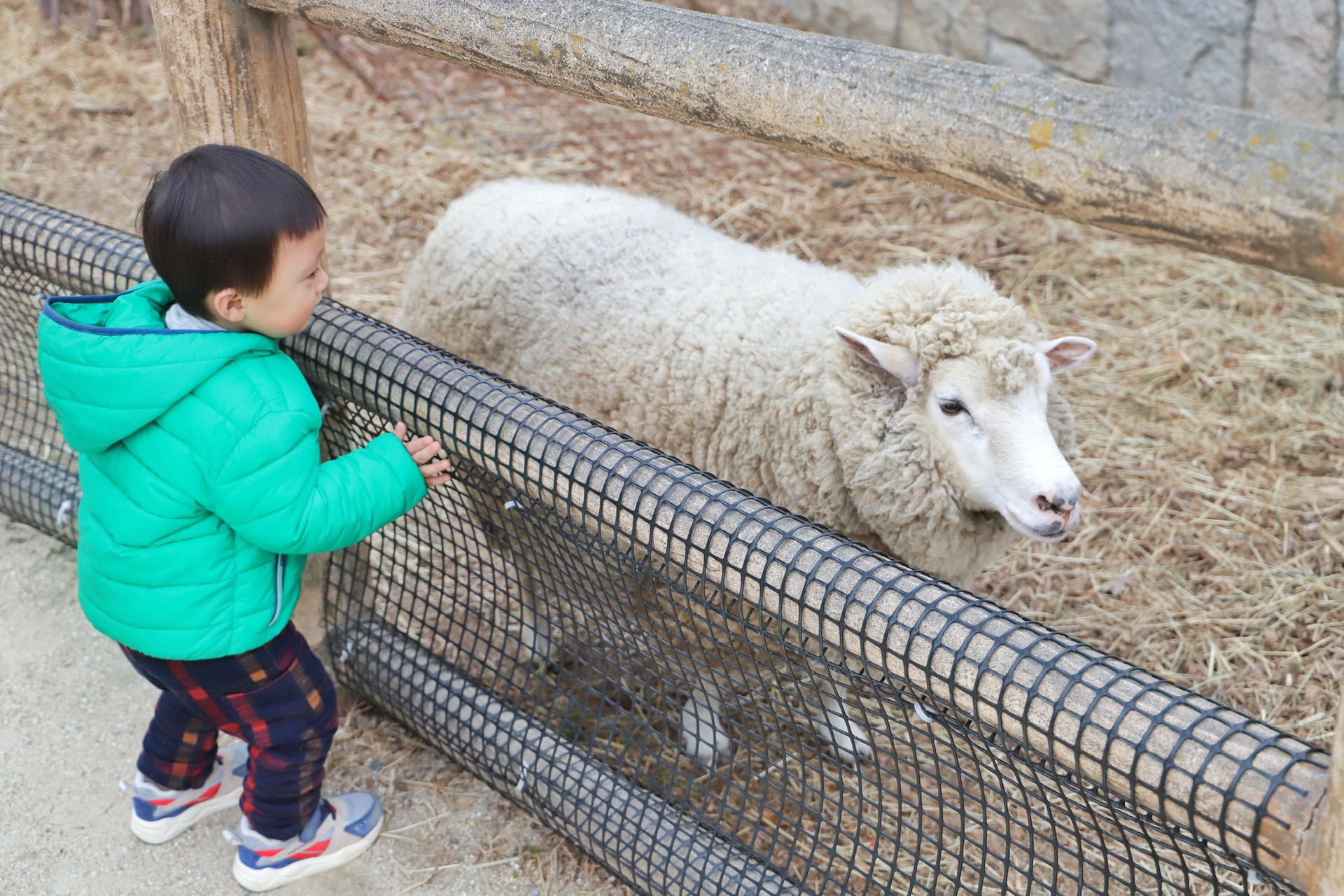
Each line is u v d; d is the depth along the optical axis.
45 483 3.32
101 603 2.01
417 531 2.63
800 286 2.76
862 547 1.68
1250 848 1.28
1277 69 5.09
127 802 2.64
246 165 1.77
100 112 6.34
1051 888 1.67
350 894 2.44
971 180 1.42
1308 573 3.34
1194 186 1.21
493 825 2.62
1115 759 1.36
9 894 2.41
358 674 2.80
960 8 6.21
